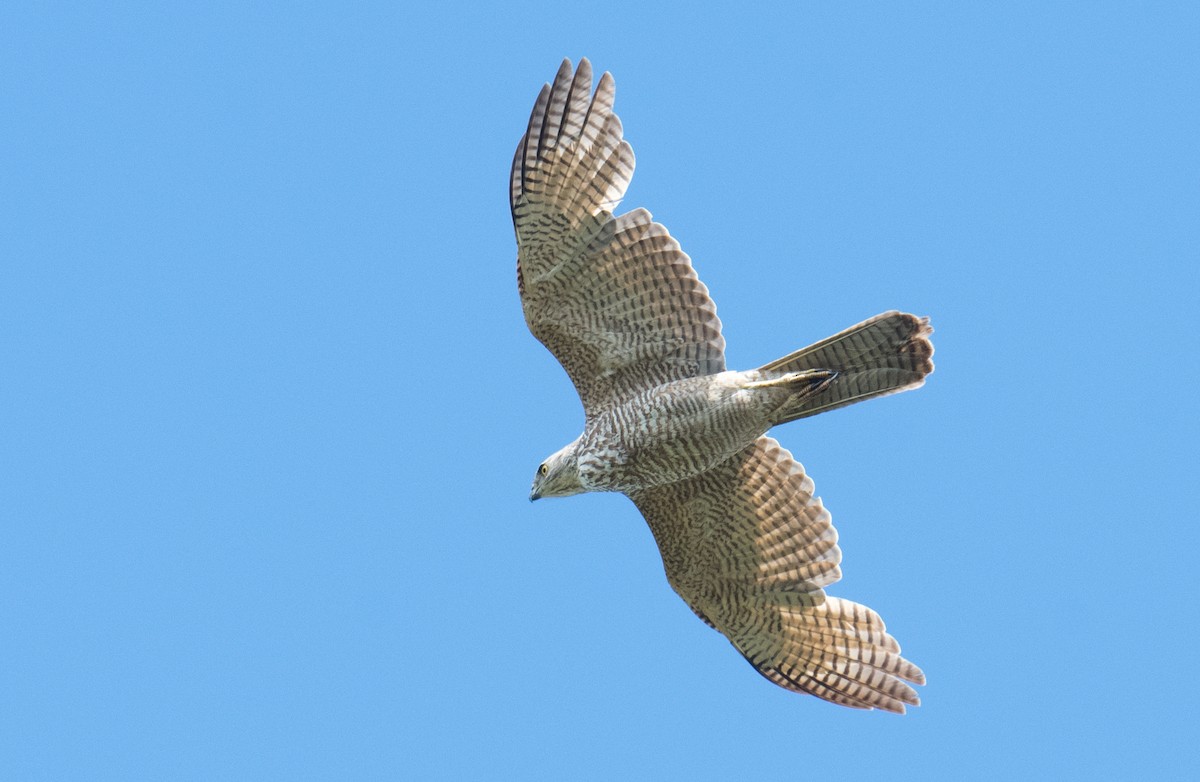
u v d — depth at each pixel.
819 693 18.28
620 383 16.78
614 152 16.23
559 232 16.20
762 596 18.28
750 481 17.72
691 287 16.33
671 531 18.09
